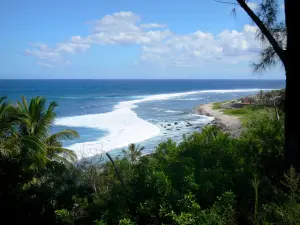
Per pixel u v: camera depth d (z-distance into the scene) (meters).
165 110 53.31
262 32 5.92
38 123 13.21
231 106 50.31
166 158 6.34
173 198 4.37
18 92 103.00
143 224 4.27
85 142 26.84
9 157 9.02
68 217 4.91
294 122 5.46
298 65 5.42
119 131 32.44
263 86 173.12
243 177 4.84
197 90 136.62
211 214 3.88
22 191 6.84
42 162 10.49
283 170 5.55
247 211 4.11
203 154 6.00
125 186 5.04
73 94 97.31
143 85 185.62
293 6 5.37
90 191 6.12
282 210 3.74
